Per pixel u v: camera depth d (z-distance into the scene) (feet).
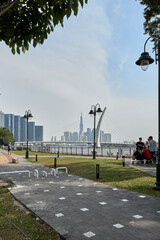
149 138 50.88
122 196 21.66
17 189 25.39
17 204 19.54
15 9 12.75
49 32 13.46
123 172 37.45
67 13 10.27
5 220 15.31
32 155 94.07
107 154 87.92
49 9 12.17
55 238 12.50
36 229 13.73
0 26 12.66
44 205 18.78
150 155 49.06
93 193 23.11
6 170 43.16
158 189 23.90
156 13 38.60
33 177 34.45
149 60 25.61
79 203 19.34
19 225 14.38
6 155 92.12
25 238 12.41
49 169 44.39
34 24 12.74
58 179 32.22
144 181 28.96
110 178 31.99
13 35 12.92
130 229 13.51
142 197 21.17
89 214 16.34
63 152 111.55
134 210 17.19
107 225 14.16
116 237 12.38
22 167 48.08
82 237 12.41
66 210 17.35
